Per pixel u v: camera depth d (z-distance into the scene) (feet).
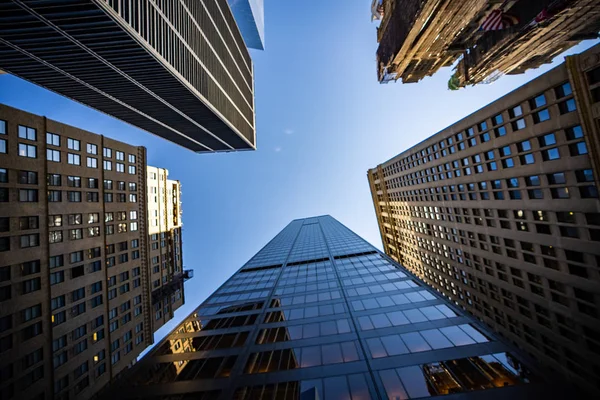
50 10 146.41
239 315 114.32
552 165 99.81
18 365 92.22
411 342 77.41
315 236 302.66
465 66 264.52
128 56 194.08
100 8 146.00
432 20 195.00
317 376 69.56
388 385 63.36
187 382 74.38
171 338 100.17
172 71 220.43
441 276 208.64
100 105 279.69
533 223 114.52
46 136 109.40
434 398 57.77
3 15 148.46
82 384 114.42
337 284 132.98
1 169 93.30
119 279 142.72
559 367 112.68
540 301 117.29
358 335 84.99
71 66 202.59
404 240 276.62
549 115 98.27
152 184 196.85
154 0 198.39
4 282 91.04
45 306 103.04
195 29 275.39
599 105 80.33
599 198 86.48
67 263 114.32
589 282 94.94
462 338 75.77
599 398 53.21
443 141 171.12
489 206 139.23
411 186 236.22
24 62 194.29
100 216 133.18
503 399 55.36
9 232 93.91
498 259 139.95
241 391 68.69
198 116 328.29
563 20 177.37
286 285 143.54
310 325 96.58
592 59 80.28
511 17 180.45
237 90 426.51
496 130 125.59
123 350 140.87
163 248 203.10
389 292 114.01
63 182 115.34
